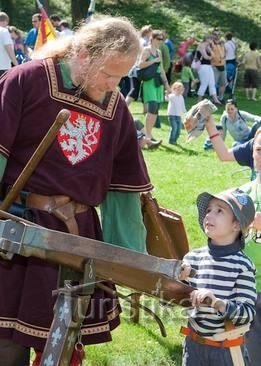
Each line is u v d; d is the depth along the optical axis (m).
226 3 30.31
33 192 3.33
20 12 27.98
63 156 3.34
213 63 20.73
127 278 2.91
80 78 3.31
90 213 3.46
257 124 6.00
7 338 3.40
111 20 3.21
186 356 3.51
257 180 4.05
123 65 3.20
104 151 3.44
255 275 3.64
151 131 13.53
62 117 2.94
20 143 3.35
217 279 3.44
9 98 3.30
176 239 4.47
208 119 4.45
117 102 3.48
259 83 22.03
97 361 4.68
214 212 3.49
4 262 3.38
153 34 12.77
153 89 12.91
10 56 13.52
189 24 28.48
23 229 2.71
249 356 3.92
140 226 3.66
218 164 11.95
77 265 2.81
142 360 4.74
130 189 3.60
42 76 3.33
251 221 3.52
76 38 3.27
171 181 10.57
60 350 2.85
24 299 3.37
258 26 29.05
